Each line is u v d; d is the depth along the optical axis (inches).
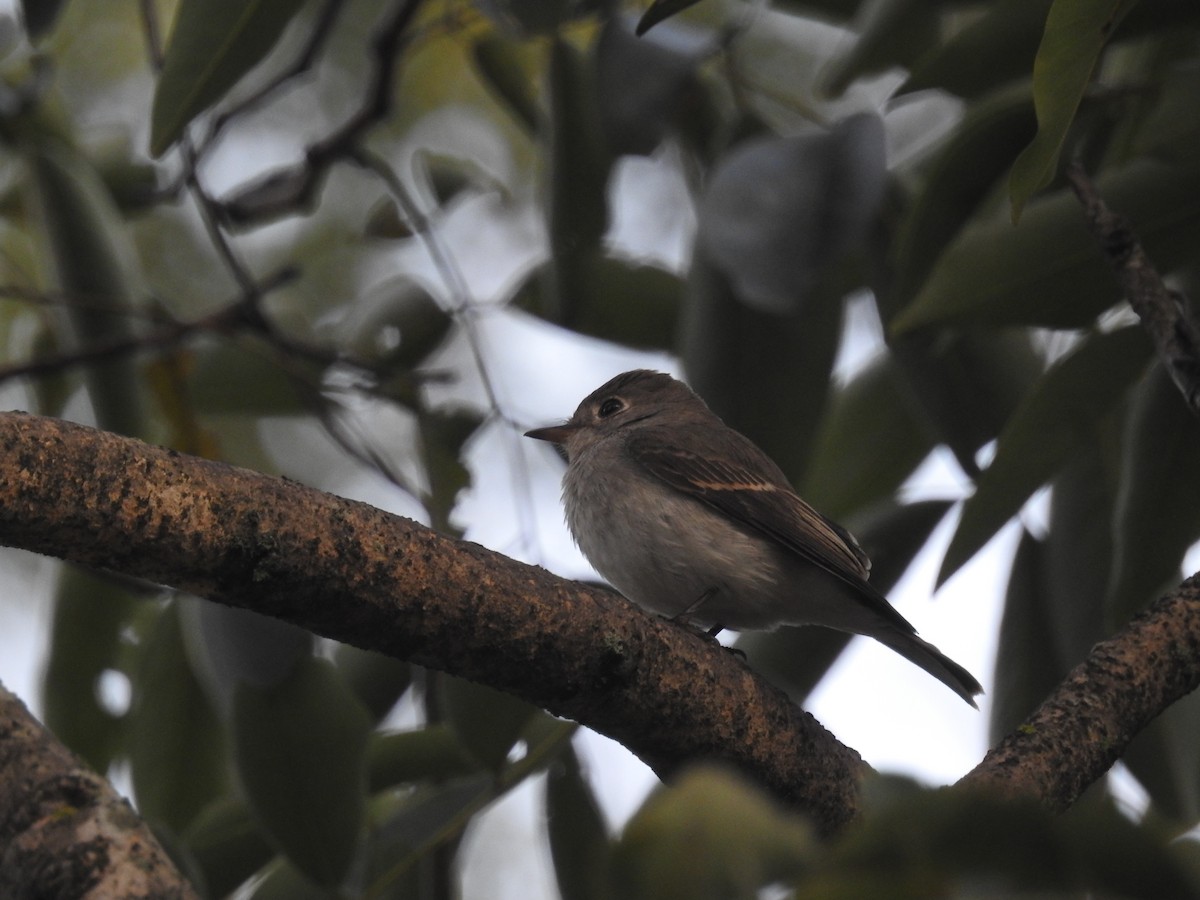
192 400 371.9
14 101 363.9
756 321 317.7
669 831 130.1
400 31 380.2
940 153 299.9
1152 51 320.5
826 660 337.1
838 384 377.4
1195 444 282.0
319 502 213.6
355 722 276.5
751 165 285.0
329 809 273.6
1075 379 284.4
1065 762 226.4
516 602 225.5
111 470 200.1
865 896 124.6
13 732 175.0
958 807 127.6
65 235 347.3
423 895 292.8
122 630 339.6
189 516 203.8
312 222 550.9
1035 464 285.1
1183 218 280.5
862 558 359.3
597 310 361.7
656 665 240.8
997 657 319.6
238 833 306.0
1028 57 287.7
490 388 346.6
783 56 496.1
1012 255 277.4
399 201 398.0
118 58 530.6
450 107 547.5
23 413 200.2
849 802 263.1
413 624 220.2
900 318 282.2
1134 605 286.4
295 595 212.5
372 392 358.9
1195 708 302.5
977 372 323.3
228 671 273.1
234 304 360.8
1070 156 296.2
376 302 374.6
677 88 313.3
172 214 540.7
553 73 342.0
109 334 348.2
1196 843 149.0
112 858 159.2
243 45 272.7
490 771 282.0
